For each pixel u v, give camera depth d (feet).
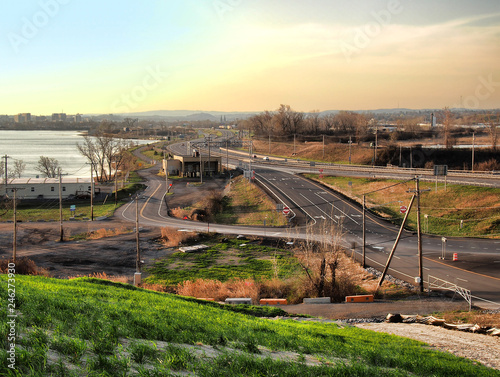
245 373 31.78
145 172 410.52
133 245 172.86
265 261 150.51
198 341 42.14
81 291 64.49
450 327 83.61
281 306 105.40
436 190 234.58
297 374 33.19
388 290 118.42
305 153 482.28
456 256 146.20
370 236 183.93
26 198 289.94
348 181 296.10
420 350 57.11
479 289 116.26
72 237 185.68
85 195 294.66
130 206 263.49
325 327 71.92
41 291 53.78
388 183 270.87
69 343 30.71
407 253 157.28
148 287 118.83
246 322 62.18
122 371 27.37
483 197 210.59
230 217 232.94
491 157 351.05
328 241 167.94
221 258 155.63
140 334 40.06
